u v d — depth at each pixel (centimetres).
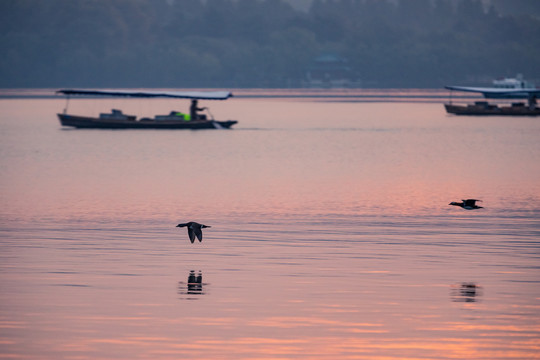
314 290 10975
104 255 13075
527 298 10631
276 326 9581
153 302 10444
